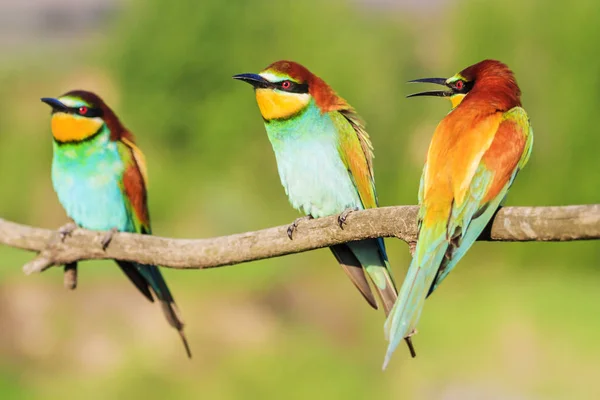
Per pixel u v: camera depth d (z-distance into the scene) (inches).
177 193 942.4
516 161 175.3
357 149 237.8
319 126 235.5
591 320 652.7
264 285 633.6
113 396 519.8
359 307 621.6
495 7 812.6
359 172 237.3
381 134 853.2
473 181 170.9
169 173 953.5
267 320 611.8
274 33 985.5
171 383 531.2
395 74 892.0
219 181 944.9
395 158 848.3
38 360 556.7
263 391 524.4
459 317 662.5
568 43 772.6
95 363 554.3
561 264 773.9
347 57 901.2
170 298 240.7
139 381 528.4
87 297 592.1
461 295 719.7
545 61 793.6
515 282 749.3
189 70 995.3
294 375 532.4
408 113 870.4
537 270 776.3
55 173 277.1
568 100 769.6
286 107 235.3
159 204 933.8
